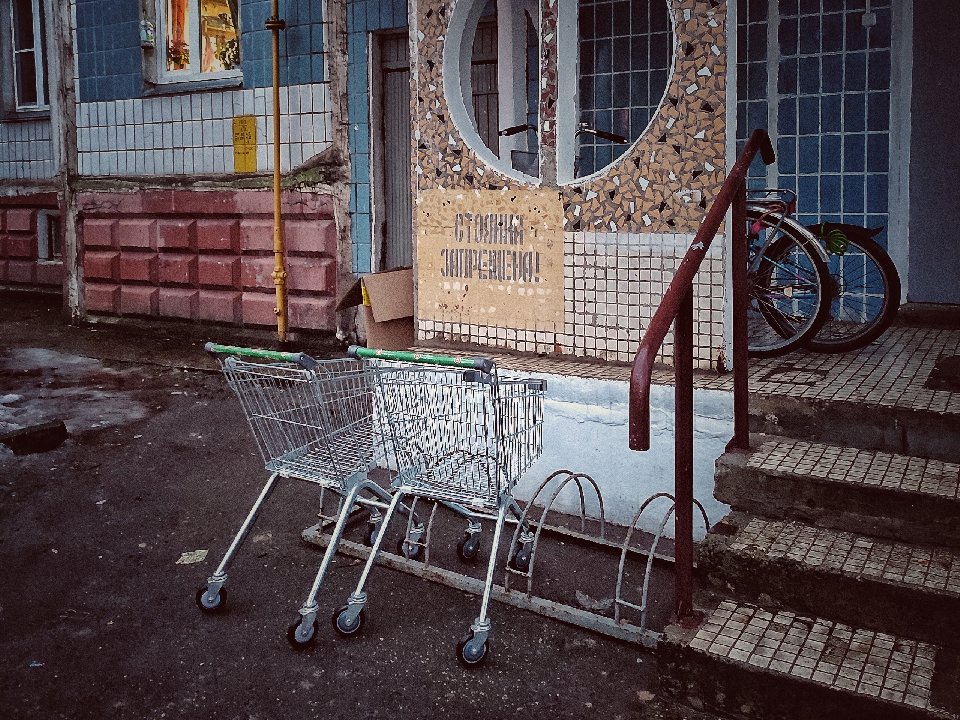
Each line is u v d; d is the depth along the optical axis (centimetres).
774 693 306
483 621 368
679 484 337
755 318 604
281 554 473
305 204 885
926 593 317
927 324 612
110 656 374
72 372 830
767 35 637
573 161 527
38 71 1209
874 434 405
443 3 546
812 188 642
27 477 570
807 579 337
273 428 418
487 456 389
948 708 283
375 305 575
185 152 968
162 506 533
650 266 501
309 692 350
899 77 608
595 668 366
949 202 607
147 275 1005
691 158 484
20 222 1246
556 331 536
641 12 651
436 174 565
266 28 871
